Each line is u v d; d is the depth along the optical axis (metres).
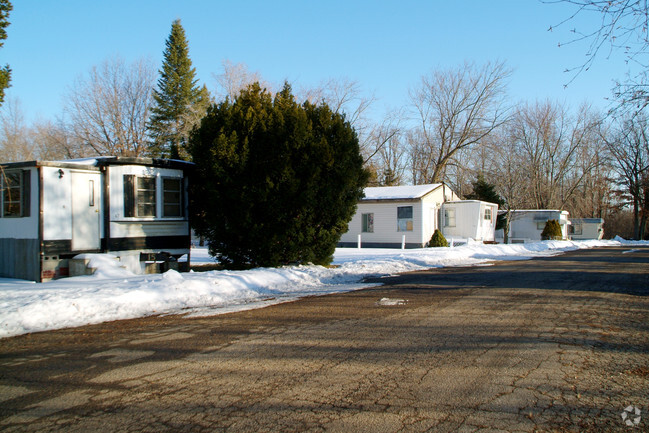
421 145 48.25
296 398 4.39
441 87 42.41
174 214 15.45
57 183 13.55
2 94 13.61
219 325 7.57
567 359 5.54
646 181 43.34
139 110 41.59
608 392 4.50
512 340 6.41
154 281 10.87
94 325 7.75
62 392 4.64
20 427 3.85
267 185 13.30
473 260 20.72
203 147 14.27
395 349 6.00
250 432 3.69
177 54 44.19
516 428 3.72
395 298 10.02
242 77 36.75
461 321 7.63
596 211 58.91
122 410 4.17
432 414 3.99
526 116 46.66
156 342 6.54
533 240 42.94
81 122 39.06
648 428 3.72
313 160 13.75
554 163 48.31
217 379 4.95
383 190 32.22
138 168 14.64
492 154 43.12
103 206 14.39
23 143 41.28
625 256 23.92
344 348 6.07
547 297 10.06
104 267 12.95
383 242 29.83
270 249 13.86
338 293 10.88
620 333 6.82
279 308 9.02
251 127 13.54
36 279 13.23
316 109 15.09
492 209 35.19
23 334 7.16
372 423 3.82
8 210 14.18
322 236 14.55
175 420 3.94
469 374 5.02
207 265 17.20
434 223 31.30
